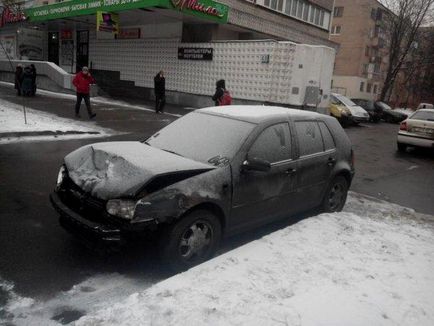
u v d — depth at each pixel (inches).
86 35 1039.6
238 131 182.2
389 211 265.7
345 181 241.0
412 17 1336.1
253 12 892.0
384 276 153.6
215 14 735.1
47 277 143.9
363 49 1860.2
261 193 179.0
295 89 716.7
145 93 892.6
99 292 136.9
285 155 192.9
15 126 412.2
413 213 266.5
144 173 146.9
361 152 515.2
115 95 914.1
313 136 215.5
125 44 935.7
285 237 178.5
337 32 1893.5
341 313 125.3
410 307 134.0
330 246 174.9
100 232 138.3
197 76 807.1
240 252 159.5
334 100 852.0
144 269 153.7
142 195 140.7
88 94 520.1
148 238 142.8
